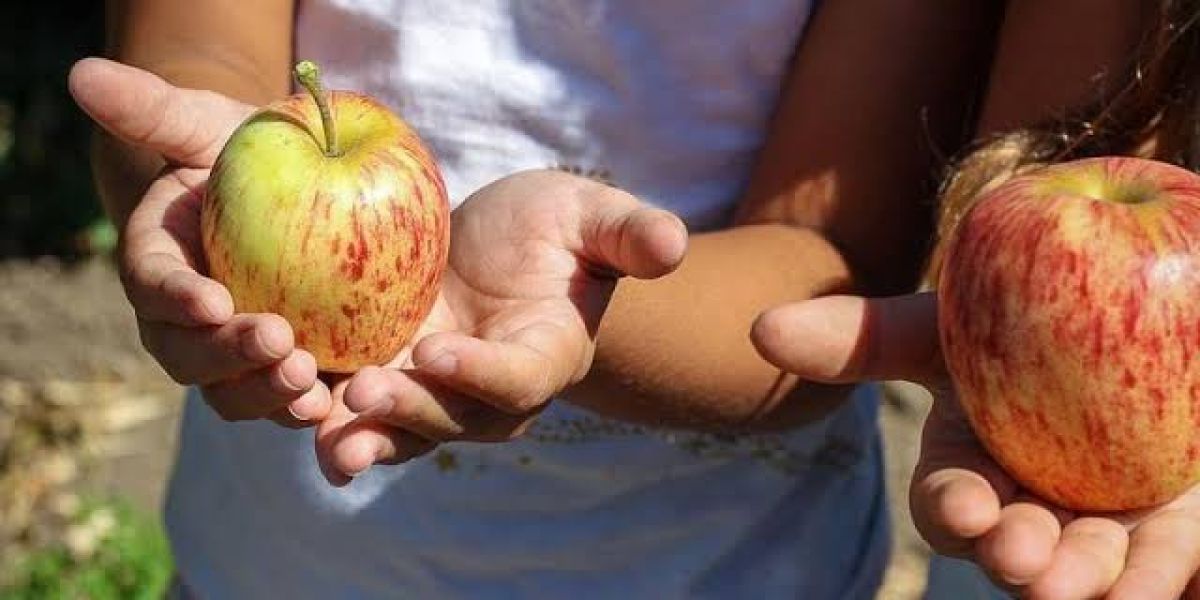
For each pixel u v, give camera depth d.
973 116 0.76
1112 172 0.65
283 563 0.80
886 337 0.66
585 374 0.67
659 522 0.78
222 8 0.76
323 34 0.77
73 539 1.23
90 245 1.64
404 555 0.78
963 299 0.64
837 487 0.81
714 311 0.70
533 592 0.79
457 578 0.79
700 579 0.79
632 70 0.76
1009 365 0.63
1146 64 0.69
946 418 0.67
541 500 0.78
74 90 0.67
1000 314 0.63
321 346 0.67
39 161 1.74
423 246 0.67
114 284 1.60
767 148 0.76
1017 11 0.72
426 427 0.63
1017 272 0.63
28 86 1.83
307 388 0.62
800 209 0.75
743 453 0.77
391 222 0.66
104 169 0.73
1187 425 0.62
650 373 0.70
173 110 0.68
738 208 0.77
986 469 0.66
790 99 0.76
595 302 0.66
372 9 0.76
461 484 0.77
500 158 0.77
